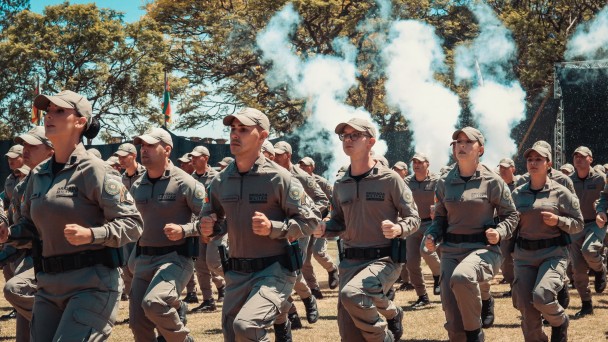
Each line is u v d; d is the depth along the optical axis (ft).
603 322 29.66
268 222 16.87
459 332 22.77
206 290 34.81
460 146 23.17
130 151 31.60
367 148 20.48
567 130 64.03
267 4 117.91
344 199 20.66
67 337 14.66
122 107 120.98
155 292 20.66
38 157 21.30
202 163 37.22
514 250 24.66
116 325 30.99
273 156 30.45
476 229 23.12
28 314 21.02
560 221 23.41
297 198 17.80
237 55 125.29
